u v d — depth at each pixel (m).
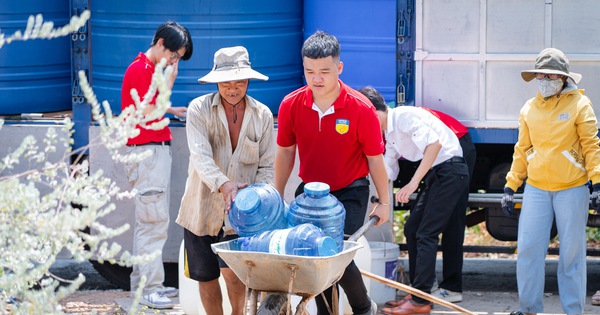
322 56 5.14
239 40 7.75
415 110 6.86
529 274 6.73
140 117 3.58
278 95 8.01
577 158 6.50
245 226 4.83
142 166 7.21
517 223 7.93
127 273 8.10
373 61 7.75
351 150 5.51
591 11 7.42
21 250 3.56
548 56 6.42
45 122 7.92
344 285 5.50
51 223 3.46
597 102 7.51
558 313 7.39
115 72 7.82
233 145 5.64
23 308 3.55
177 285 8.40
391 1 7.65
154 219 7.24
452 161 7.04
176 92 7.75
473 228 10.95
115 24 7.77
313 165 5.57
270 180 5.73
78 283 3.54
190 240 5.77
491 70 7.58
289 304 4.62
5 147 7.69
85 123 7.82
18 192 3.48
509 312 7.38
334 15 7.78
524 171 6.82
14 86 8.22
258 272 4.50
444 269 7.55
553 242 10.43
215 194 5.62
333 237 4.84
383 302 7.32
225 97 5.47
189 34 7.14
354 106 5.39
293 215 4.85
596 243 10.23
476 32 7.55
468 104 7.63
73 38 7.79
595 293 8.11
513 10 7.49
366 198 5.68
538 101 6.62
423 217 7.14
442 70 7.62
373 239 7.72
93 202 3.53
